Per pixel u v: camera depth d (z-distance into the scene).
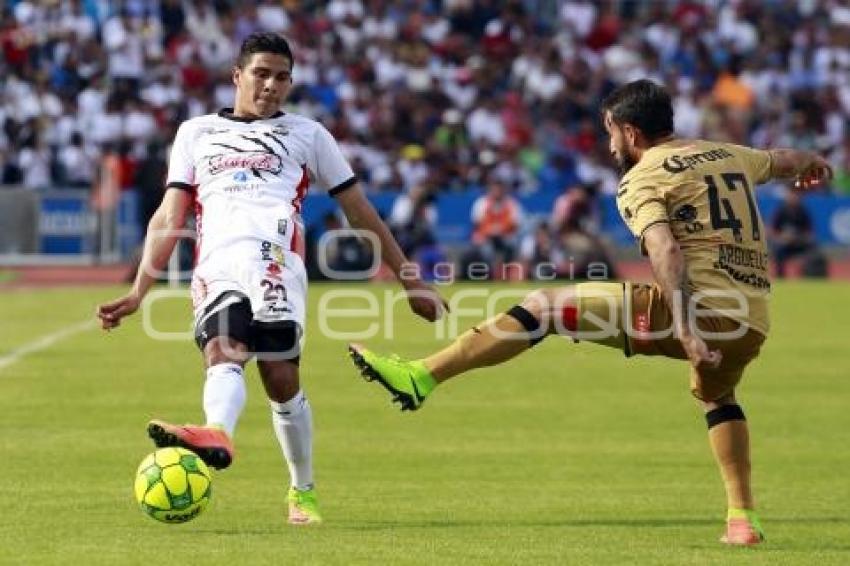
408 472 33.28
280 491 30.58
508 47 109.94
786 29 116.69
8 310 66.56
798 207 88.38
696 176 24.80
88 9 102.81
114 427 38.53
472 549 24.92
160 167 84.38
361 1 110.62
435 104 103.00
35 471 32.50
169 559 23.91
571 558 24.27
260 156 26.00
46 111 94.75
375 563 23.70
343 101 101.12
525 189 97.50
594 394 45.84
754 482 32.59
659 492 31.05
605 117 25.75
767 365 52.28
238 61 26.39
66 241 86.75
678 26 115.25
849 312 68.44
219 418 23.86
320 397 44.41
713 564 23.89
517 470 33.69
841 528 27.33
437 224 89.19
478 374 49.94
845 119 110.75
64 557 24.08
